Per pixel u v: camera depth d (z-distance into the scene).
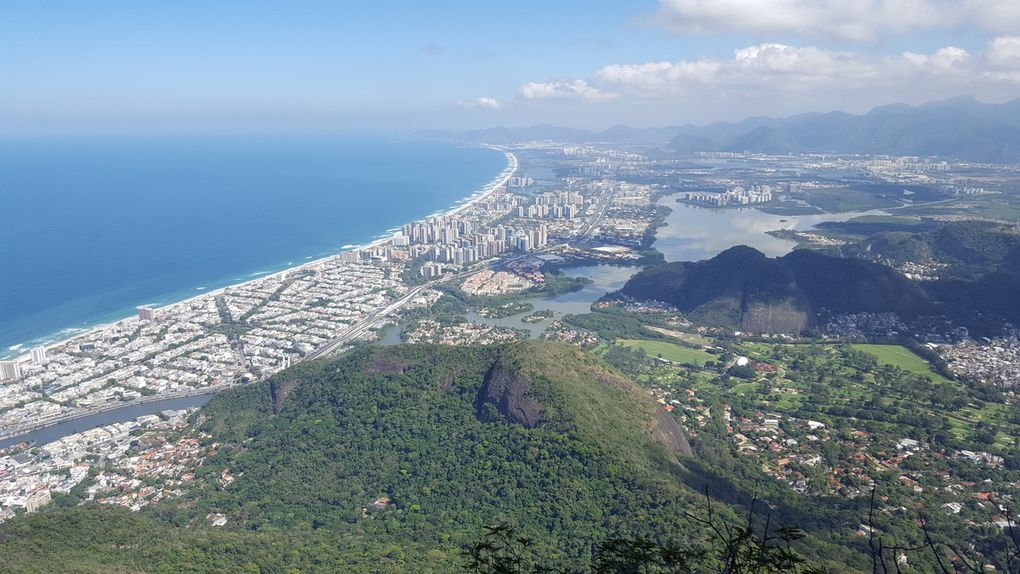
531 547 100.44
